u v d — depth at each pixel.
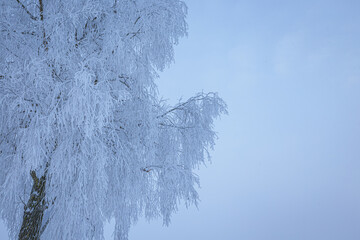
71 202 3.75
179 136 5.39
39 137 3.30
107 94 3.49
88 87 3.32
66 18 3.81
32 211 4.46
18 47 3.97
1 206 4.43
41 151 3.54
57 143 4.02
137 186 4.67
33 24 4.35
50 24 3.80
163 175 4.93
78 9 4.16
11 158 4.30
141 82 4.55
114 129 4.38
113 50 4.22
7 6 4.10
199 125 5.38
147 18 4.28
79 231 3.80
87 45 4.41
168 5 4.61
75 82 3.38
